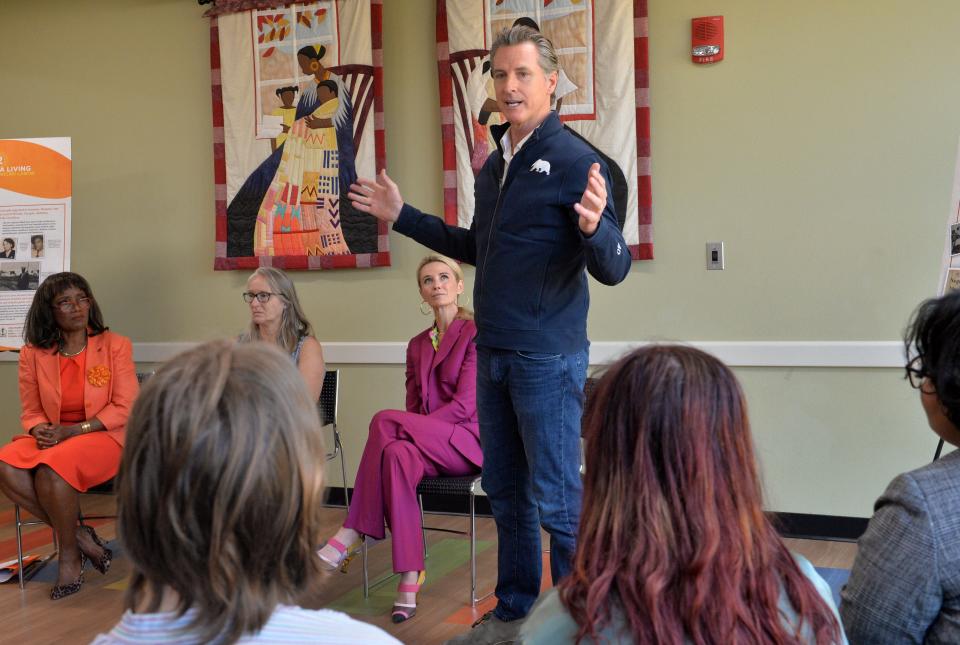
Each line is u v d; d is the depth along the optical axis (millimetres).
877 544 1229
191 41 4801
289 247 4617
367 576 3547
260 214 4656
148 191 4926
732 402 985
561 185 2432
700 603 899
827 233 3789
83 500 5031
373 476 3256
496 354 2572
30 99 5117
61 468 3580
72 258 5074
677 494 947
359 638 784
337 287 4613
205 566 741
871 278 3740
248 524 743
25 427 3934
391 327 4539
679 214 3994
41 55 5078
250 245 4680
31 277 4715
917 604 1189
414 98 4426
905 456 3736
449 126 4285
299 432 775
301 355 3711
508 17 4156
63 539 3594
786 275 3852
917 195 3668
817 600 964
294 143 4586
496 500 2773
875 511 1279
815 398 3838
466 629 3043
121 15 4918
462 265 4391
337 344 4605
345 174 4500
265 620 756
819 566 3498
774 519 1057
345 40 4469
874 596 1218
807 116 3791
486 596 3348
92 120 5008
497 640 2711
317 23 4508
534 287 2486
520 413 2553
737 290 3924
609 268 2283
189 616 749
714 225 3945
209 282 4836
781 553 993
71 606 3430
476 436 3344
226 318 4812
